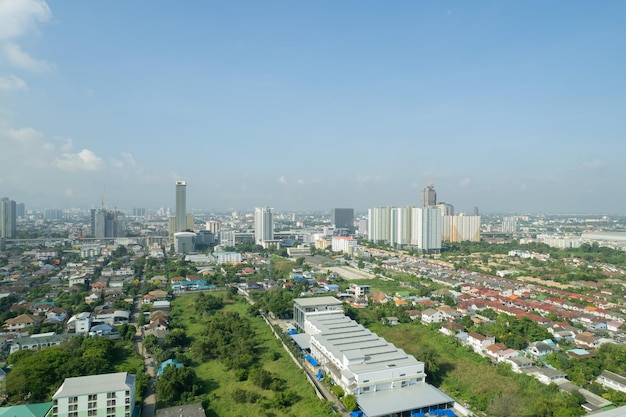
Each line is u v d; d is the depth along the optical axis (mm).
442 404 113500
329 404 111062
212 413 111125
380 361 127750
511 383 128125
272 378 127125
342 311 187750
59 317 199500
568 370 134250
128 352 157125
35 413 102812
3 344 162125
